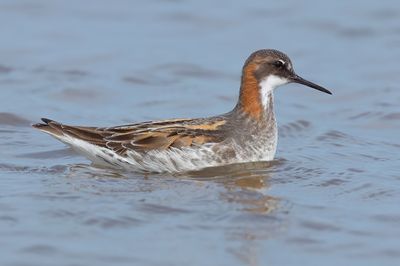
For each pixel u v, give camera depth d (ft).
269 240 39.32
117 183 46.57
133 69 71.26
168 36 78.84
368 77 70.33
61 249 37.86
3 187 45.47
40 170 49.03
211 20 82.28
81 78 68.80
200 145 49.03
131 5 85.51
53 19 81.51
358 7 84.48
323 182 47.34
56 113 61.26
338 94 67.05
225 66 72.49
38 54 73.61
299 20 82.28
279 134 58.49
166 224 40.70
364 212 42.73
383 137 57.52
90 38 77.66
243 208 42.83
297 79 52.29
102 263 36.70
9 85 66.59
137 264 36.73
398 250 38.52
